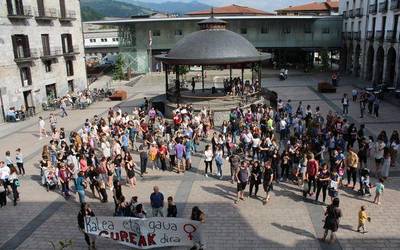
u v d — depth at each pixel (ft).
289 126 74.49
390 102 107.34
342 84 142.61
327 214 38.50
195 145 70.44
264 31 182.29
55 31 125.29
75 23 137.49
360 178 50.57
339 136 61.31
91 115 104.58
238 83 109.50
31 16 110.01
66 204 51.26
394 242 39.06
